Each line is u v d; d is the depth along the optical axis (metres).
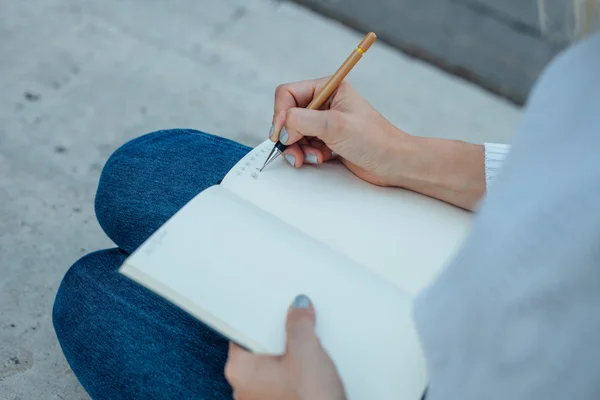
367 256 0.75
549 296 0.42
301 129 0.80
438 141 0.83
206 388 0.74
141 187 0.92
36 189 1.34
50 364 1.11
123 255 0.90
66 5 1.73
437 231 0.80
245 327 0.63
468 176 0.82
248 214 0.73
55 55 1.61
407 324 0.66
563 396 0.44
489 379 0.47
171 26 1.76
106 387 0.77
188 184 0.93
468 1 2.03
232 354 0.64
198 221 0.69
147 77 1.62
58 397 1.07
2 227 1.27
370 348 0.64
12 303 1.17
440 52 1.87
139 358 0.77
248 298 0.64
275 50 1.78
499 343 0.45
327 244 0.76
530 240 0.42
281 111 0.82
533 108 0.45
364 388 0.63
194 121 1.56
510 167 0.46
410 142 0.82
